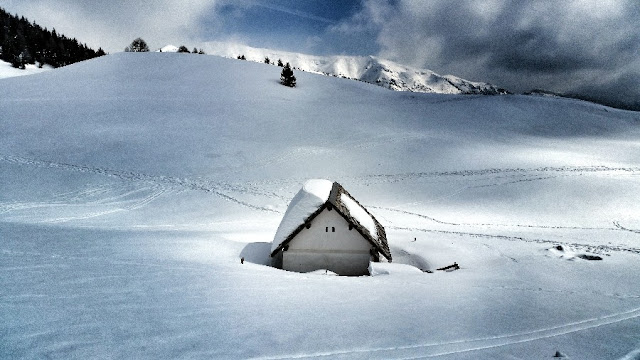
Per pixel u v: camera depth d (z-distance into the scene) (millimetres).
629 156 48031
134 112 52844
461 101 82125
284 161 40906
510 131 63438
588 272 13797
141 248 14328
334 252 17141
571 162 44094
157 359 5688
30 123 43938
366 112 67250
